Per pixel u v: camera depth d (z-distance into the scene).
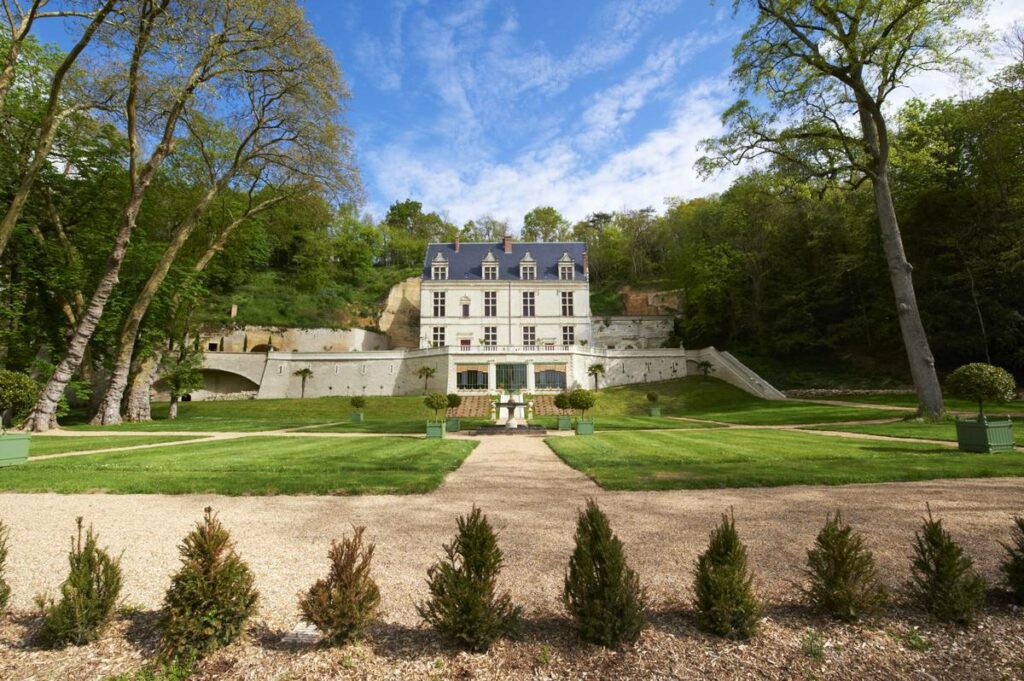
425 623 3.77
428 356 43.09
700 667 3.21
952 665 3.21
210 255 27.64
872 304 39.50
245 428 22.69
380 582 4.52
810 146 21.83
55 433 19.84
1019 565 4.00
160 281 25.00
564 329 49.03
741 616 3.56
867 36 19.11
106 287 21.61
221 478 9.23
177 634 3.28
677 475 9.29
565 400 22.75
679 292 57.69
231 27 19.94
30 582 4.64
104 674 3.20
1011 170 27.98
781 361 43.88
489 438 18.62
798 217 43.47
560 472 10.38
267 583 4.52
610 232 80.06
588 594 3.53
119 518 6.73
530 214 89.25
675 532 5.90
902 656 3.31
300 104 23.83
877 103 19.97
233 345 48.72
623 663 3.26
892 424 19.06
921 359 19.27
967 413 21.98
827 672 3.14
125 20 17.17
